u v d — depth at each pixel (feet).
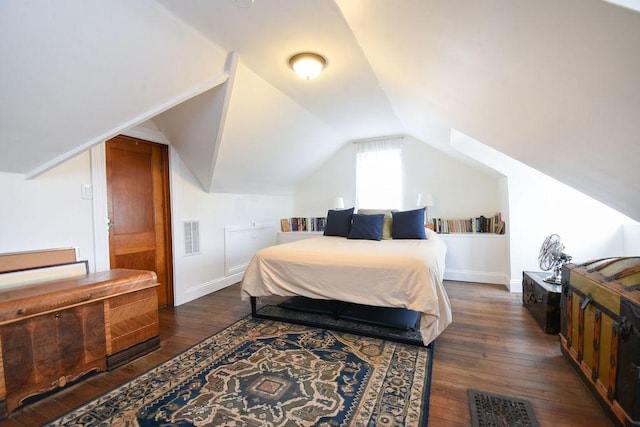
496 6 2.77
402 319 8.30
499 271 12.39
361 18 4.97
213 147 9.29
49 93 4.91
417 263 7.08
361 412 4.76
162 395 5.30
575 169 5.40
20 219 6.37
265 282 8.63
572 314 6.01
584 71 2.87
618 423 4.27
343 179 16.12
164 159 10.19
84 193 7.52
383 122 12.50
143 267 9.54
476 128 6.87
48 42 4.24
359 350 6.83
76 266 7.04
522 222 11.00
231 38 6.12
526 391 5.25
